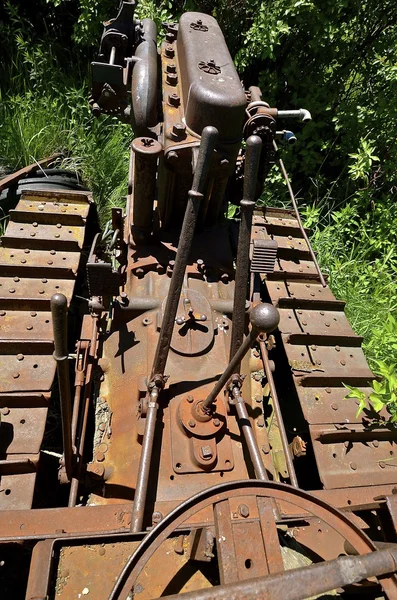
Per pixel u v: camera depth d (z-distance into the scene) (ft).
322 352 9.85
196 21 9.66
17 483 7.08
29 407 7.92
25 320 9.09
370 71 17.92
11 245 10.43
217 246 10.18
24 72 20.07
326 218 18.94
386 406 9.17
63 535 6.18
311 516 6.93
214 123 7.95
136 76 9.12
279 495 5.61
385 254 16.84
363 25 17.25
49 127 17.70
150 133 8.98
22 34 20.27
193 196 6.32
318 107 18.10
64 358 5.48
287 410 11.14
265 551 5.30
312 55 18.03
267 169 9.68
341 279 15.99
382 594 6.37
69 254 10.55
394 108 16.63
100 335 9.56
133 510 6.25
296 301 10.58
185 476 7.22
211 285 9.60
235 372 7.67
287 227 12.62
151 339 8.60
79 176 16.05
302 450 8.64
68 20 21.18
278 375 11.76
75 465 7.54
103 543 6.29
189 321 8.54
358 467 8.14
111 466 7.73
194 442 7.39
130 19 10.09
